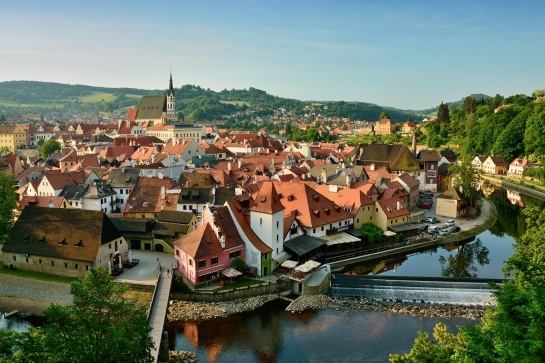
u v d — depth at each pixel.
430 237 120.88
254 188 131.75
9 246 92.31
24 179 162.62
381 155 184.75
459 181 148.38
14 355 36.72
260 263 90.38
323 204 110.69
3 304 82.69
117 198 135.88
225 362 65.06
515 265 39.50
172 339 71.00
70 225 91.81
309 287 85.00
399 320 76.88
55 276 88.88
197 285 84.50
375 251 109.38
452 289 85.00
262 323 76.19
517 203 176.88
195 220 102.12
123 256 94.00
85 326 39.94
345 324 75.75
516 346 30.03
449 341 45.12
